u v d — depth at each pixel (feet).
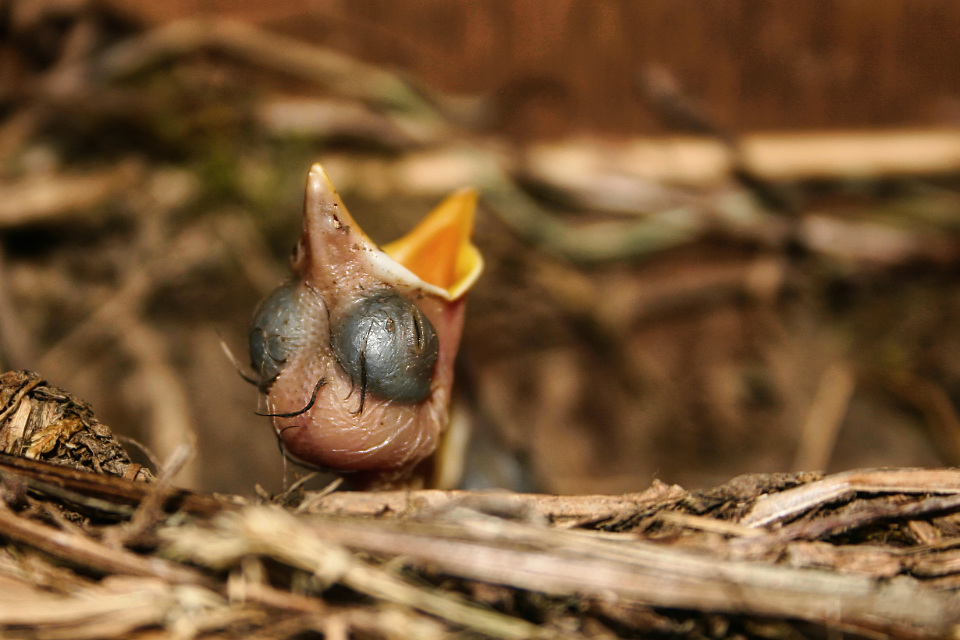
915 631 0.38
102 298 0.72
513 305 0.84
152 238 0.77
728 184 0.92
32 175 0.79
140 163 0.82
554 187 0.91
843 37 0.99
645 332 0.85
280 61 0.90
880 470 0.41
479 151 0.91
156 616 0.37
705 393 0.78
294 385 0.41
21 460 0.39
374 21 0.97
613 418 0.77
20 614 0.37
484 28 0.98
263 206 0.82
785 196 0.90
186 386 0.66
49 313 0.70
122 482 0.39
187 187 0.80
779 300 0.87
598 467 0.73
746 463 0.71
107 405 0.65
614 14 0.98
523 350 0.81
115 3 0.88
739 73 0.99
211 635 0.37
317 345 0.41
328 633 0.37
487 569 0.38
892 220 0.91
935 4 0.97
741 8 0.98
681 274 0.90
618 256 0.89
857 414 0.73
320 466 0.42
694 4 0.97
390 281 0.41
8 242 0.74
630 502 0.40
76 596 0.38
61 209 0.75
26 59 0.87
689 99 0.92
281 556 0.38
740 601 0.38
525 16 0.98
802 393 0.76
